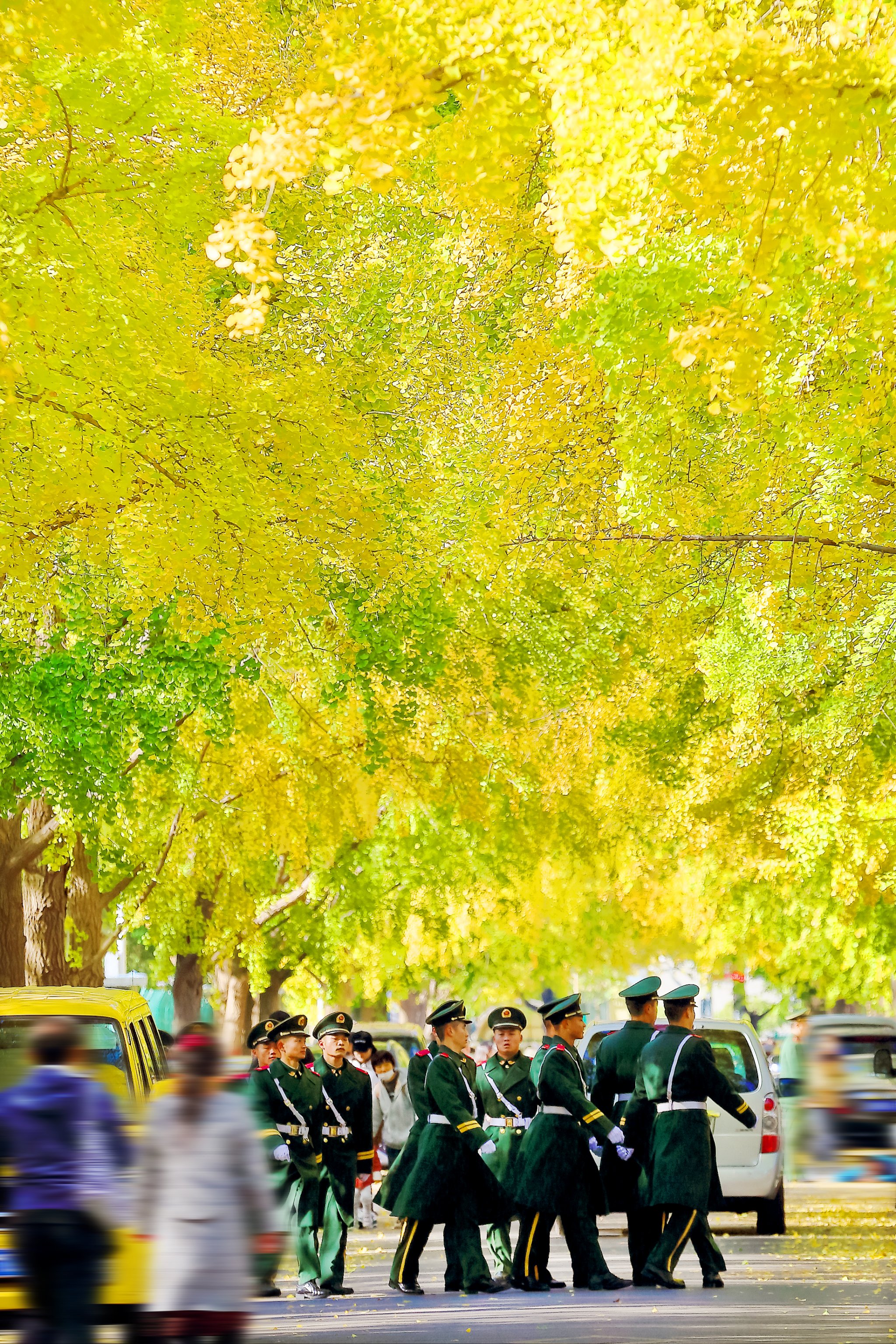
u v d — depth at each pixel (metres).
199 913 89.69
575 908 118.00
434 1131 39.72
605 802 82.69
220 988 115.19
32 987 33.47
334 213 49.22
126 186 35.28
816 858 75.38
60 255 32.97
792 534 45.88
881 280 27.11
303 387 40.41
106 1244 23.64
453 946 107.12
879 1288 37.81
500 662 68.38
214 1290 24.27
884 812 74.06
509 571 55.44
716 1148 52.78
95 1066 24.70
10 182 33.22
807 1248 48.34
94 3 26.11
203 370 36.34
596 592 66.06
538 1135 38.53
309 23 44.38
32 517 34.50
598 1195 38.53
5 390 29.81
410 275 50.50
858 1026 62.00
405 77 25.09
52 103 34.09
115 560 46.41
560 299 39.66
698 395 40.56
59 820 59.00
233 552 37.56
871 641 54.72
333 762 74.19
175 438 35.50
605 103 25.06
